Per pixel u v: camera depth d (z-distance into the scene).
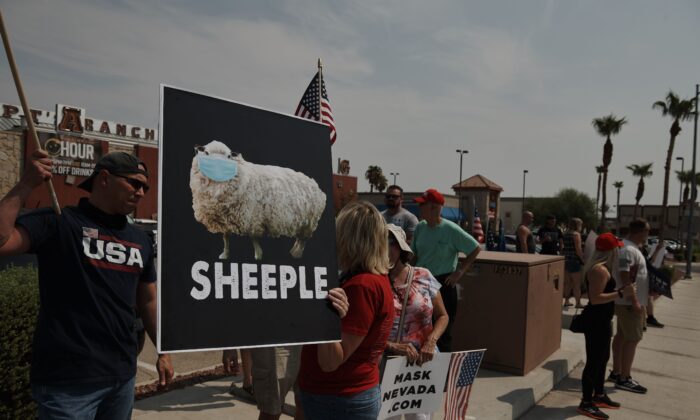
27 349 3.04
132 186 2.15
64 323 2.00
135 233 2.29
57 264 2.02
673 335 8.70
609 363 6.78
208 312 1.69
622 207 86.50
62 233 2.02
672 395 5.51
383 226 2.26
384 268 2.24
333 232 2.09
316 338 1.92
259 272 1.84
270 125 2.00
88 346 2.02
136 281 2.23
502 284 5.51
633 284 5.41
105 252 2.12
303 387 2.20
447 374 3.11
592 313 4.73
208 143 1.81
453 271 4.90
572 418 4.68
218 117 1.86
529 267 5.38
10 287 3.04
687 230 22.31
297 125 2.08
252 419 3.88
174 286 1.64
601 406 5.02
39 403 1.98
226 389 4.54
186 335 1.63
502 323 5.50
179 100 1.77
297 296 1.91
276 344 1.81
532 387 5.03
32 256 4.90
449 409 3.17
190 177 1.75
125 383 2.17
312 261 1.99
